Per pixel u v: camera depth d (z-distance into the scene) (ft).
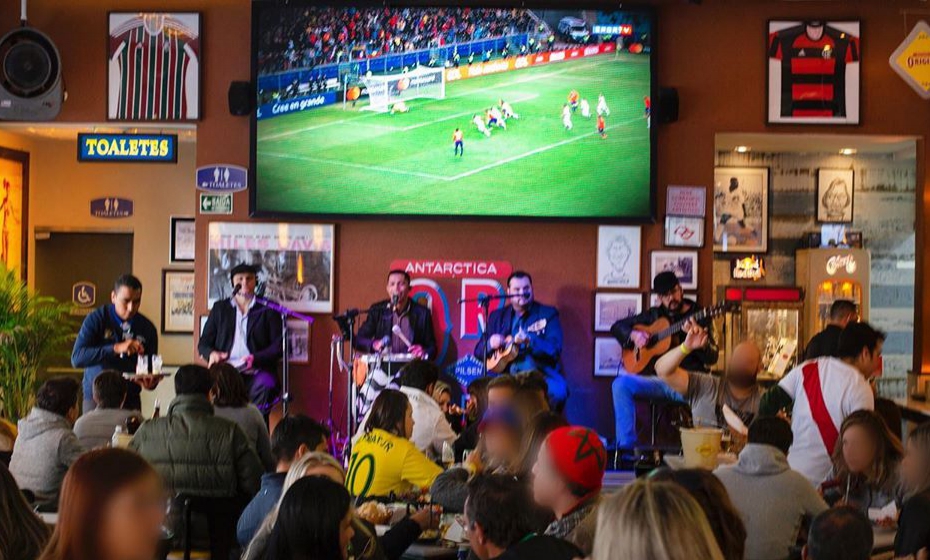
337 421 28.60
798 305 31.91
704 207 28.43
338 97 28.07
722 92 28.40
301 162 28.14
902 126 28.48
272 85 28.04
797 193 34.35
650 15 27.94
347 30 28.02
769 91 28.32
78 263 36.47
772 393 18.08
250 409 20.12
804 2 28.37
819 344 19.97
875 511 15.17
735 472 13.33
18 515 9.90
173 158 28.60
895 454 15.15
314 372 28.60
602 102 28.07
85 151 28.43
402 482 16.05
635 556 6.56
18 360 29.96
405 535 13.52
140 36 28.53
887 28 28.37
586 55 27.99
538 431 12.78
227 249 28.55
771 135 28.76
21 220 34.76
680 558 6.49
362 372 26.45
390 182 28.17
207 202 28.55
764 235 34.22
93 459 7.75
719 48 28.40
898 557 12.19
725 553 9.30
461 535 14.33
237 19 28.50
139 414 20.08
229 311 27.32
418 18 28.02
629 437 26.02
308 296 28.66
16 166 34.32
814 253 32.83
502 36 28.02
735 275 34.32
